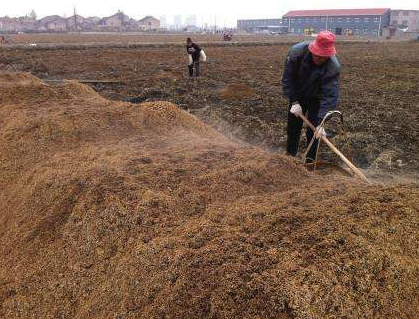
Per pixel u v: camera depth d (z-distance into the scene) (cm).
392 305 233
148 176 376
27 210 388
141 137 525
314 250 249
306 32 8338
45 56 2356
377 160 684
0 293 316
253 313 216
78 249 317
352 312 219
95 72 1767
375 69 1944
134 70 1825
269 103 1121
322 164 582
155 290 248
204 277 238
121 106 626
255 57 2559
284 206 314
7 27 11044
